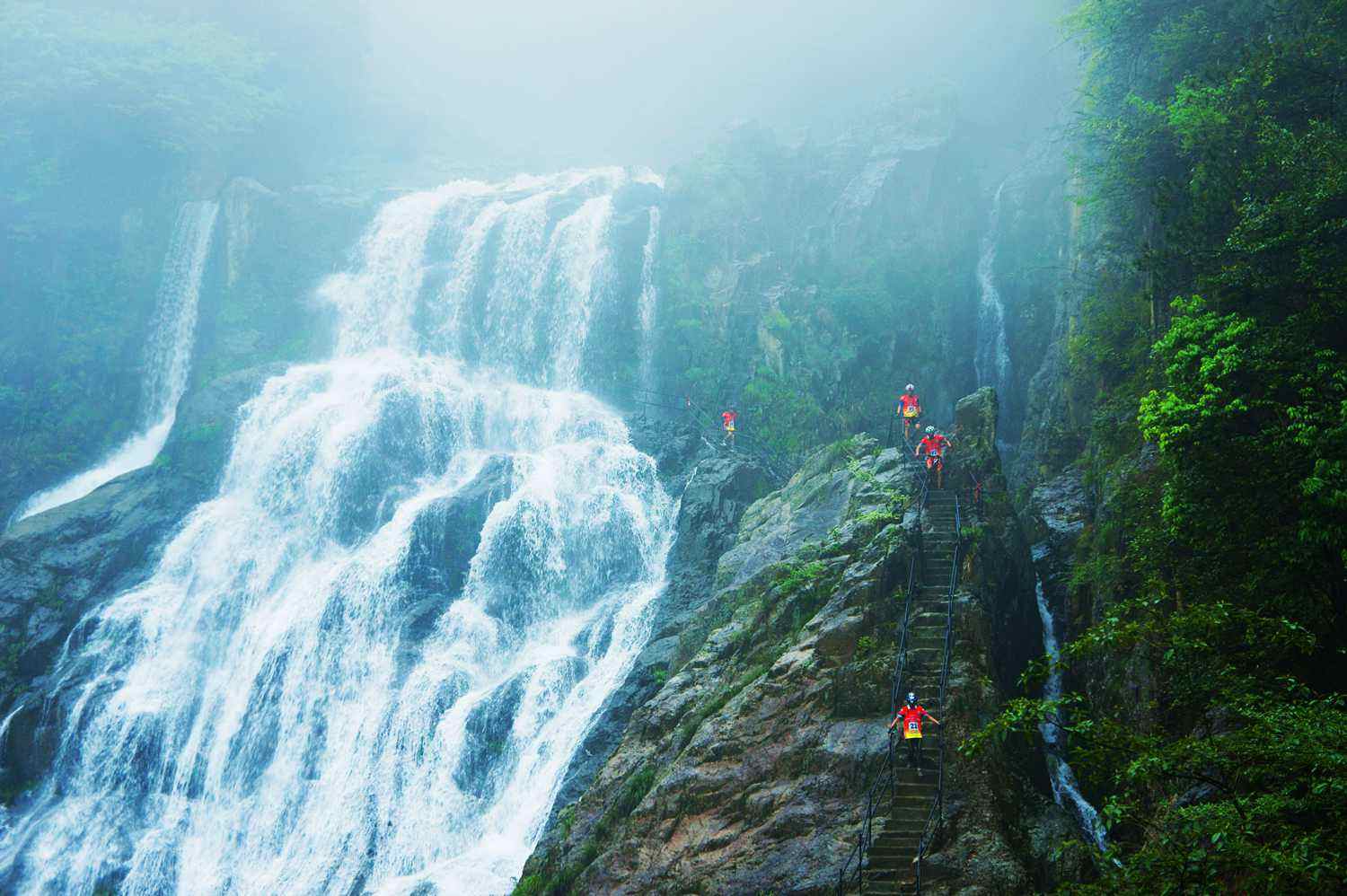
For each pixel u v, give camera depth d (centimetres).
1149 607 1777
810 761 2331
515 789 3322
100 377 5884
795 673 2542
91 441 5753
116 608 4238
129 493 4800
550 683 3553
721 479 4025
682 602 3662
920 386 5219
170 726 3941
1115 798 1514
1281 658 1881
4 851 3594
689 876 2234
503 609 4016
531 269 5622
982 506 3077
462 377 5444
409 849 3350
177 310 6028
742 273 5284
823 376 4891
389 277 5828
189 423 4978
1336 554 1820
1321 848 1298
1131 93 3684
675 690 2820
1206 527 2025
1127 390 3416
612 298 5406
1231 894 1453
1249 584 1925
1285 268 2130
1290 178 2283
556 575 4125
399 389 4781
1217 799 1877
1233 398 2008
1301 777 1421
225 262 5956
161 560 4494
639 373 5341
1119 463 3209
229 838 3616
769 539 3341
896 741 2264
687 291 5391
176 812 3722
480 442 4938
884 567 2658
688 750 2502
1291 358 1973
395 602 4009
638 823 2417
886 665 2442
